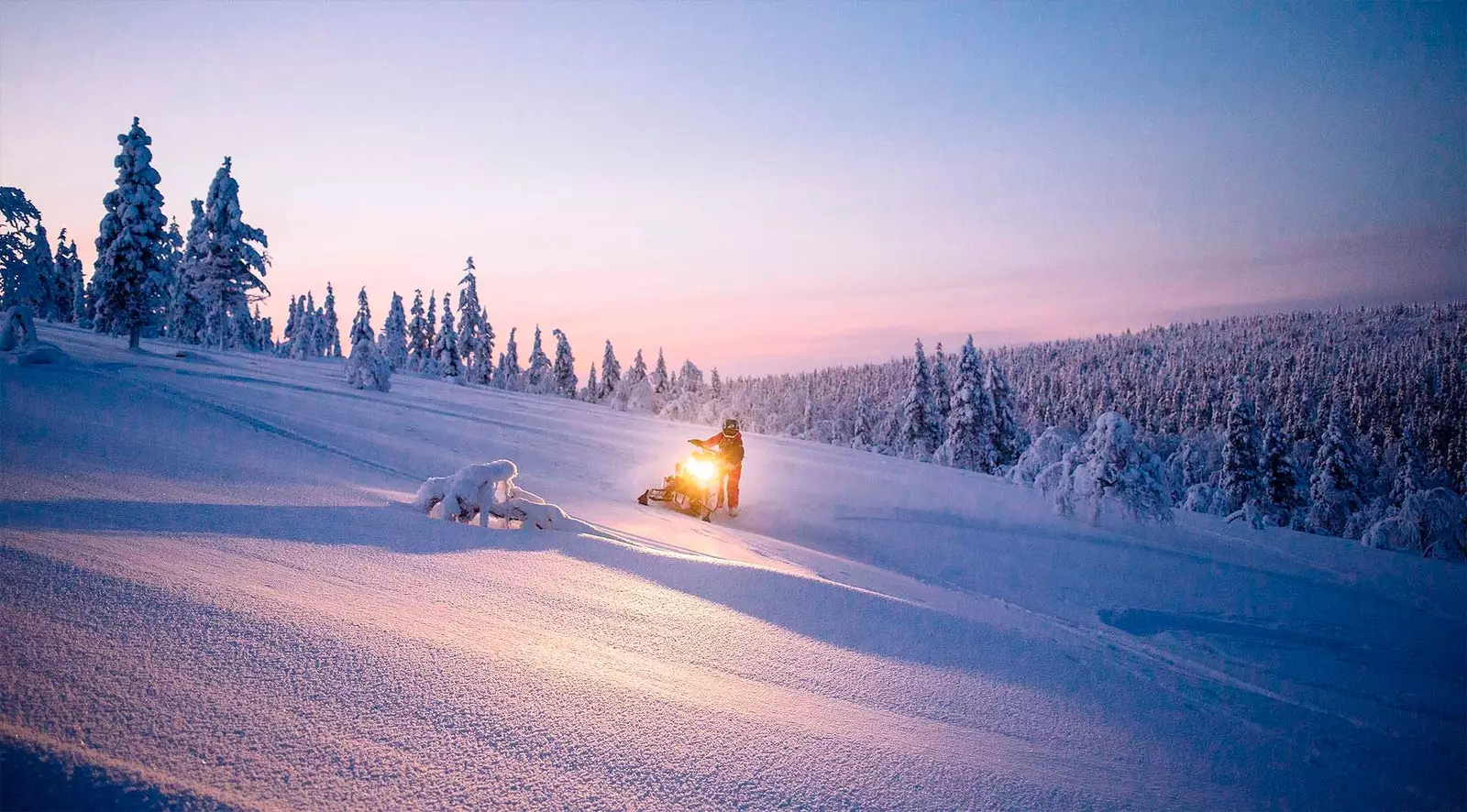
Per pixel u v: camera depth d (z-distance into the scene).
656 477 16.25
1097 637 7.29
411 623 3.39
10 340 20.30
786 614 5.00
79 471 6.70
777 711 3.16
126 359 27.17
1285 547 14.23
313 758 2.10
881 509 15.03
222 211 45.62
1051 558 12.05
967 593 9.12
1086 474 14.81
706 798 2.30
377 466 11.84
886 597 5.94
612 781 2.30
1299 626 9.45
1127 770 3.33
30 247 19.22
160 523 4.73
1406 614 10.48
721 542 8.90
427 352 86.94
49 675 2.18
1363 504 41.59
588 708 2.77
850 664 4.12
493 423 23.62
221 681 2.42
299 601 3.36
